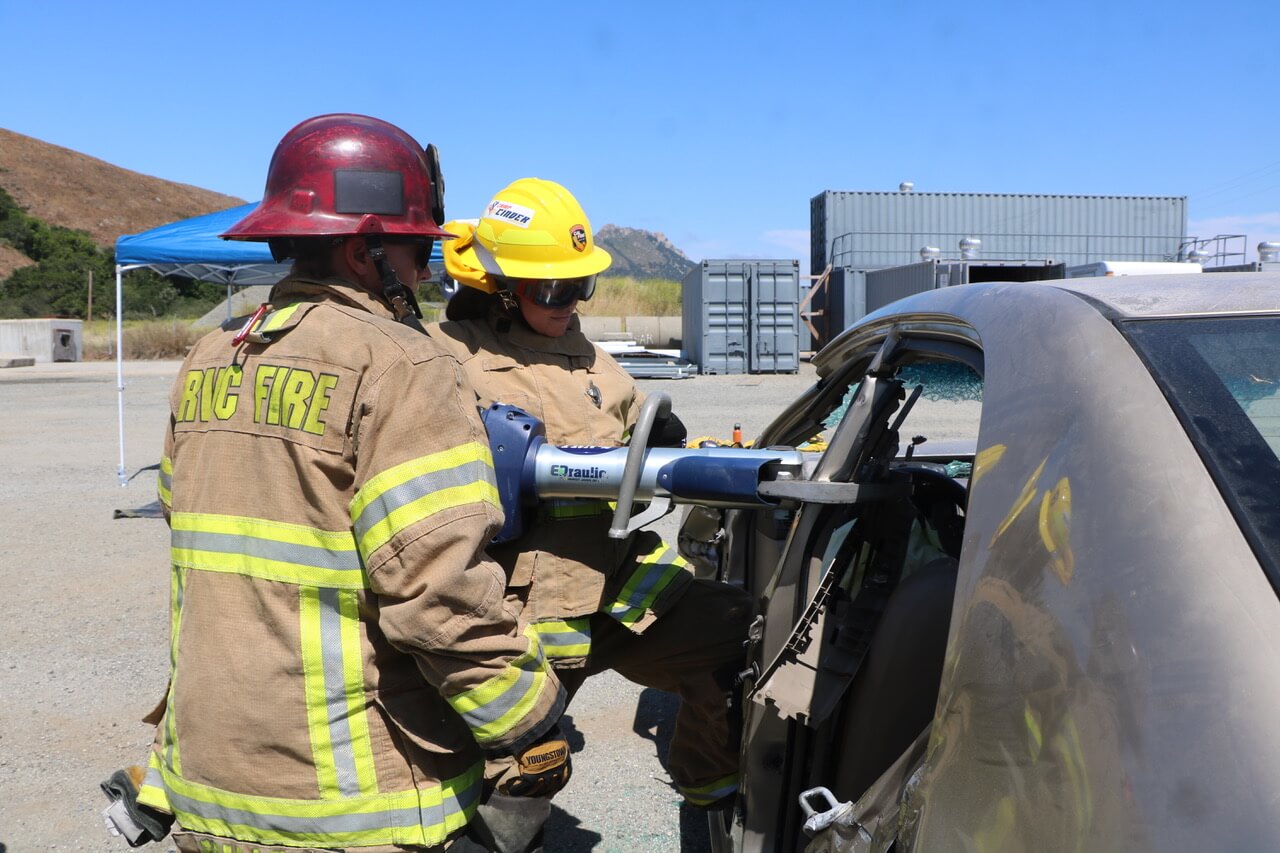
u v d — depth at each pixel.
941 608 1.79
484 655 1.59
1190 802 0.87
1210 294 1.45
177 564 1.71
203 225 9.35
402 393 1.59
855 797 1.82
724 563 3.50
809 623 1.90
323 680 1.61
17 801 3.22
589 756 3.60
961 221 23.81
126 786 1.86
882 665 1.80
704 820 3.11
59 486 8.99
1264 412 1.15
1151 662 0.96
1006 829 1.03
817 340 24.47
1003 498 1.23
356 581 1.61
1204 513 1.04
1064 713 1.00
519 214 2.17
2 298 50.84
